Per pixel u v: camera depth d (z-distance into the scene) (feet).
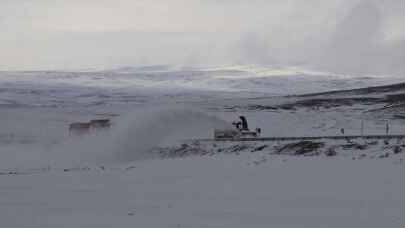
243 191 107.34
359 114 360.07
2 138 265.75
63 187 126.72
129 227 76.89
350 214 79.87
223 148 180.55
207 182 124.47
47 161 195.11
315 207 86.53
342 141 160.76
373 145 149.79
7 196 112.78
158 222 79.92
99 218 84.53
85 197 109.09
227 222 78.43
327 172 123.34
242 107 450.71
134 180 136.46
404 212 79.25
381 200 88.74
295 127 299.58
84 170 165.37
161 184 126.00
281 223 76.54
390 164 124.36
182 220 80.94
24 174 158.61
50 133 286.66
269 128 295.07
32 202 103.60
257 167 141.38
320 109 408.05
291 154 156.46
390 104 410.72
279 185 112.16
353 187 102.83
